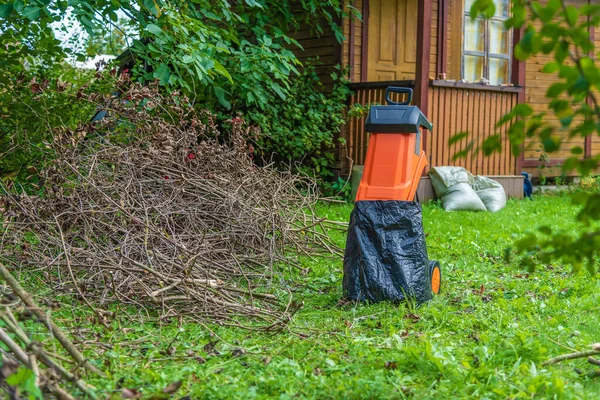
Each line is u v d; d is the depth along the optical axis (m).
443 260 7.54
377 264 5.58
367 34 13.75
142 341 4.50
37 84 7.17
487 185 12.39
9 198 5.91
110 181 6.46
